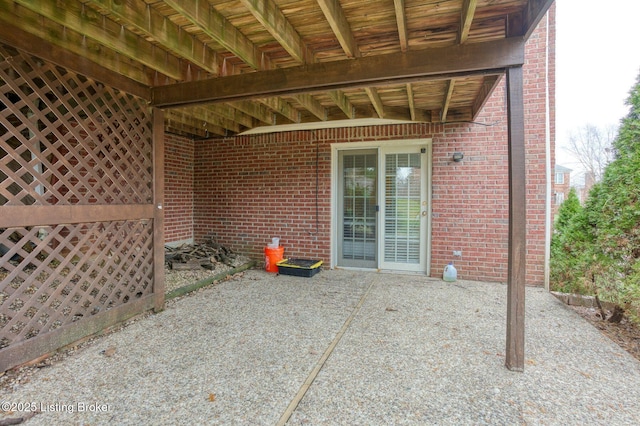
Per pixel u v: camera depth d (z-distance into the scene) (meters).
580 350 2.60
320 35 2.58
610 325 3.18
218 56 2.93
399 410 1.85
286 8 2.19
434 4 2.17
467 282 4.61
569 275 4.12
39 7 1.87
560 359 2.45
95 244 2.80
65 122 2.54
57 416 1.77
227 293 4.11
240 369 2.28
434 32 2.54
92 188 2.74
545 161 4.34
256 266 5.71
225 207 5.99
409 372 2.26
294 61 3.03
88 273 2.75
